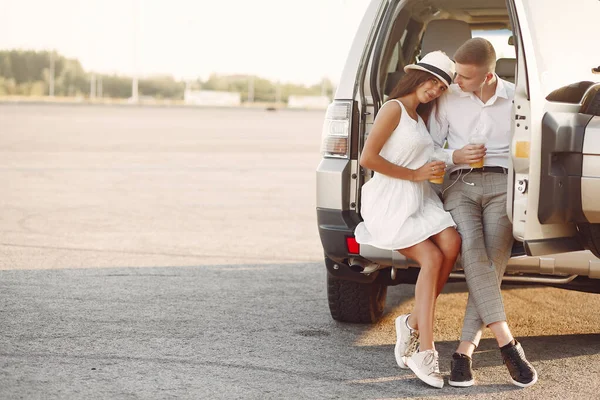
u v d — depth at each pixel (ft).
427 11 19.47
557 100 13.96
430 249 14.58
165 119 125.29
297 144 75.77
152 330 17.29
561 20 14.33
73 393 13.41
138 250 25.79
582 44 14.61
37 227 29.40
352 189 16.28
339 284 17.83
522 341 17.28
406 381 14.52
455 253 14.66
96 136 80.07
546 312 19.66
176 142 74.69
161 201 36.73
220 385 14.01
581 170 13.37
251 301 20.02
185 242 27.27
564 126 13.25
